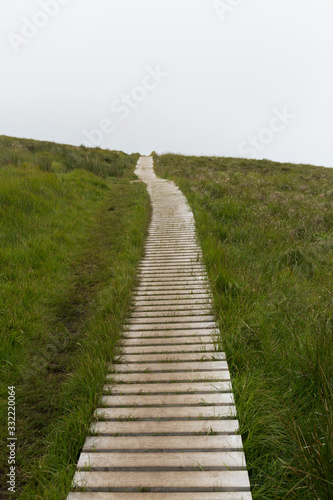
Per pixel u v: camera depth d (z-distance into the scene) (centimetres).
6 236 582
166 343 339
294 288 448
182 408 247
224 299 389
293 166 2628
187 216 936
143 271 555
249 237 685
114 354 320
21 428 248
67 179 1148
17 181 866
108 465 201
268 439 214
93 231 785
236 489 184
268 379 274
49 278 490
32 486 200
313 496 176
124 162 2500
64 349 348
